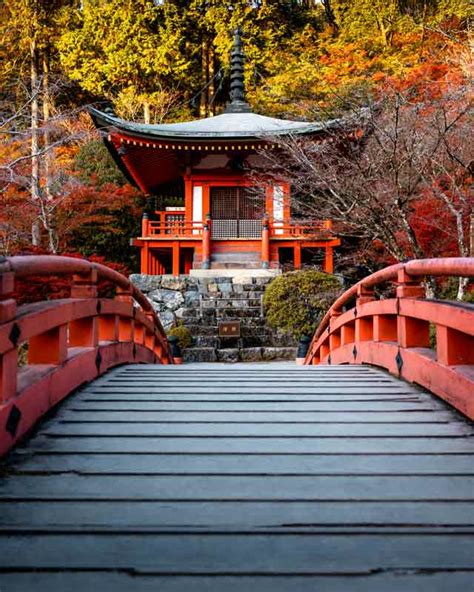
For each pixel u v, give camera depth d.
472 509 1.98
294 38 21.91
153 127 13.98
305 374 4.57
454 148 7.56
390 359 4.51
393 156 7.01
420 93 9.59
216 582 1.53
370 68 16.06
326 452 2.55
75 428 2.89
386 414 3.21
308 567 1.60
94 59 23.05
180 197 19.98
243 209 15.91
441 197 7.64
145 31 22.84
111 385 3.99
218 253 15.55
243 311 12.12
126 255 18.55
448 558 1.66
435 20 17.94
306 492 2.11
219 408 3.33
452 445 2.65
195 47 24.20
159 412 3.23
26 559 1.64
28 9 21.91
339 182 8.13
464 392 3.06
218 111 26.16
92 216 15.63
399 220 7.52
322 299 11.14
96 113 12.98
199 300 12.53
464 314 3.06
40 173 14.37
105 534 1.79
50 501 2.03
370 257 12.40
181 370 4.83
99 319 5.08
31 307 3.10
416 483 2.21
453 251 9.10
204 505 2.00
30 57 23.17
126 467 2.35
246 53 21.77
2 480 2.22
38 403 2.96
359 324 5.55
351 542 1.75
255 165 15.31
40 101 21.81
